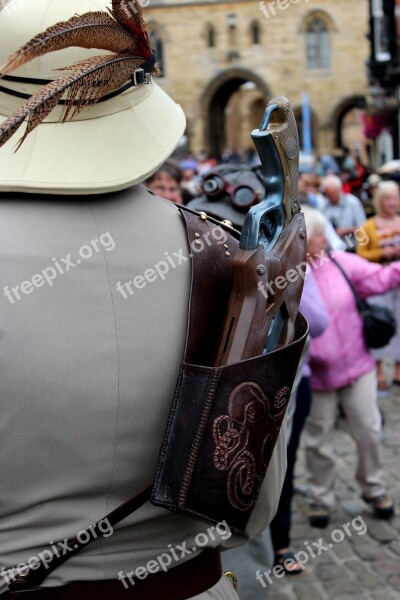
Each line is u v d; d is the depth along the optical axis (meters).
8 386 1.39
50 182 1.47
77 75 1.39
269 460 1.58
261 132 1.60
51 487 1.46
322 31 44.50
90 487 1.48
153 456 1.53
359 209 10.30
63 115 1.50
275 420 1.56
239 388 1.49
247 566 2.81
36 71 1.50
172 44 45.47
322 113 44.78
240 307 1.54
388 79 17.69
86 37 1.42
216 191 3.72
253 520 1.71
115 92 1.55
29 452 1.42
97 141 1.52
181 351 1.53
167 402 1.52
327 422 5.06
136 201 1.58
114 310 1.47
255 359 1.50
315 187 12.20
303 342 1.61
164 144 1.60
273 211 1.62
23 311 1.40
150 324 1.50
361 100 23.09
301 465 6.27
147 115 1.60
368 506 5.41
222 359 1.53
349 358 4.99
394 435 6.83
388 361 9.98
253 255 1.54
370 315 4.97
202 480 1.48
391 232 7.23
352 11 43.84
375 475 5.16
